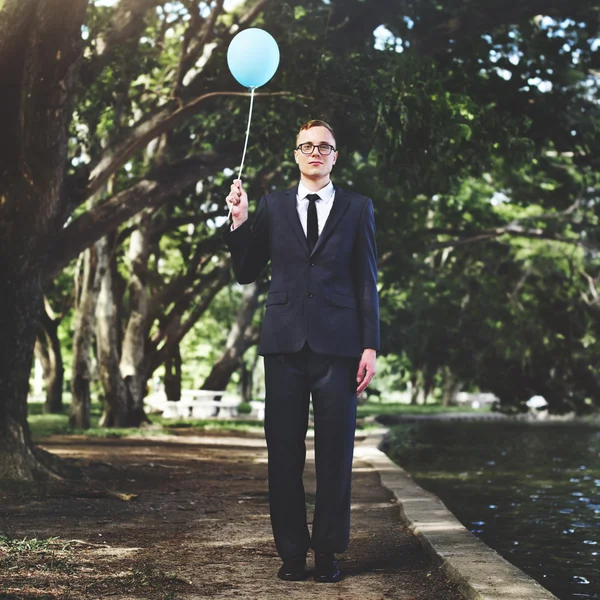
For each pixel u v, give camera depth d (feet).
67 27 24.27
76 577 13.51
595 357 86.17
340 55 36.27
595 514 26.30
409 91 34.65
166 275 90.27
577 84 51.83
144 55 43.65
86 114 43.57
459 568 14.19
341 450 14.35
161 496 25.52
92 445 46.88
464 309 85.61
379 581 14.20
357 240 14.74
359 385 14.38
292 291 14.48
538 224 81.76
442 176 39.73
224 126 39.24
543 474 38.96
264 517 21.48
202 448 47.24
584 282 90.74
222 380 89.40
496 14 39.99
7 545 15.62
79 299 63.98
